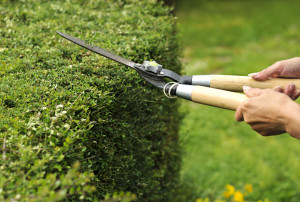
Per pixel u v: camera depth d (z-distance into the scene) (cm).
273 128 138
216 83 166
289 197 302
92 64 187
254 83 164
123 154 189
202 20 877
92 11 270
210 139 387
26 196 109
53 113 150
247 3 1029
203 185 323
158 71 167
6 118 142
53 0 286
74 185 127
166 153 253
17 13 253
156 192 228
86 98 158
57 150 129
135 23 254
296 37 728
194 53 643
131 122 197
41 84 165
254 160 351
